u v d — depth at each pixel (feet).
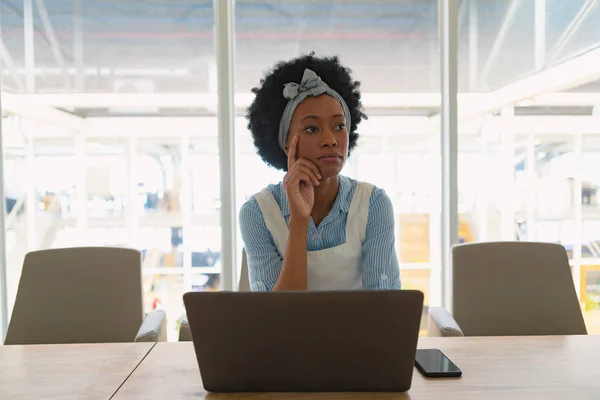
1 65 8.45
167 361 3.53
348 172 8.89
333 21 8.54
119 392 2.96
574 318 5.48
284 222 4.53
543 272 5.58
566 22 8.71
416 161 8.90
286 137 4.42
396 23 8.57
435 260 9.05
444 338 4.03
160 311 5.38
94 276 5.50
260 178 8.48
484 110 8.50
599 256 9.38
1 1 8.33
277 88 4.57
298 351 2.73
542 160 9.05
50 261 5.49
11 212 8.68
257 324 2.68
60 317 5.38
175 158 8.77
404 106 8.73
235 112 8.32
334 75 4.63
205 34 8.51
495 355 3.59
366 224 4.51
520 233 9.10
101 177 8.85
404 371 2.78
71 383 3.12
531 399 2.79
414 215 9.02
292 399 2.77
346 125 4.39
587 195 9.27
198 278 8.95
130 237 8.93
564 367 3.33
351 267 4.53
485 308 5.51
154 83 8.63
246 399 2.79
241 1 8.41
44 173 8.77
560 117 9.00
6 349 3.86
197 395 2.88
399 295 2.63
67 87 8.59
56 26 8.43
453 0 8.05
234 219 8.32
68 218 8.87
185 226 8.86
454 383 3.03
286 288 4.03
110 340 5.38
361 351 2.73
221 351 2.76
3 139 8.44
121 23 8.46
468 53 8.43
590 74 8.92
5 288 8.48
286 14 8.48
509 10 8.55
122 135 8.77
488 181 8.64
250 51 8.46
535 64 8.74
